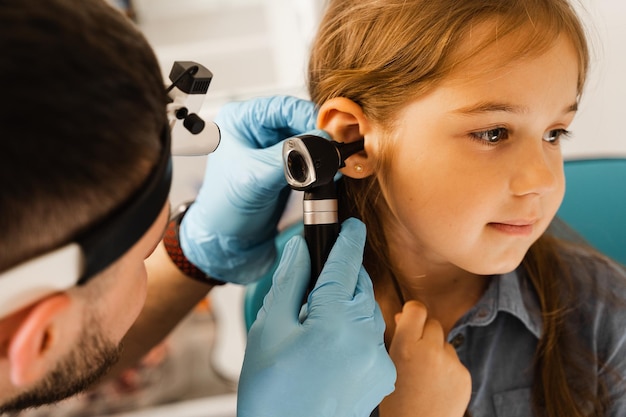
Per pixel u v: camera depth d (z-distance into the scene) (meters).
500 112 0.74
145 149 0.49
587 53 0.82
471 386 0.94
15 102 0.41
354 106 0.84
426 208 0.80
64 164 0.43
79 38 0.44
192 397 1.50
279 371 0.69
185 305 1.07
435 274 0.96
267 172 0.87
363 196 0.90
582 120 1.39
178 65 0.61
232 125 0.96
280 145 0.89
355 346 0.71
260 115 0.94
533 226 0.79
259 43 1.84
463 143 0.76
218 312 1.59
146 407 1.47
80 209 0.46
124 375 1.50
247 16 2.01
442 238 0.81
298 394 0.69
